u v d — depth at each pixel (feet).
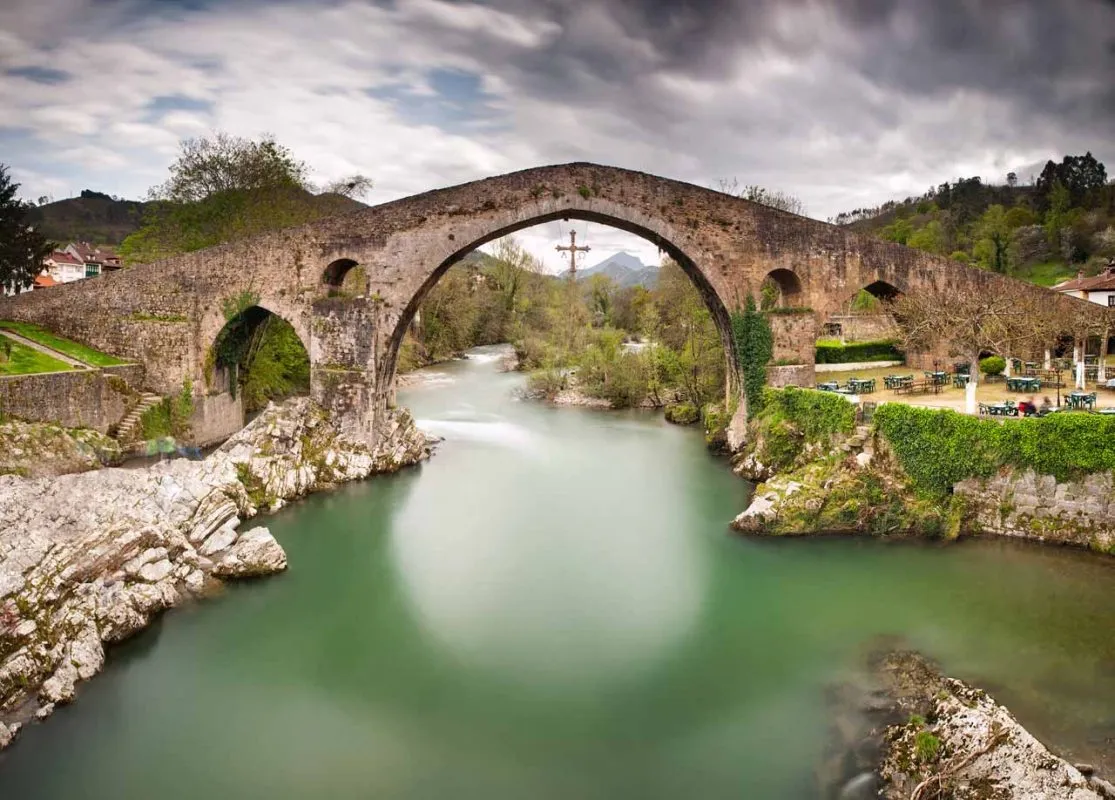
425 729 47.32
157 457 108.27
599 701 50.31
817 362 141.59
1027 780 36.86
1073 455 71.72
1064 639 56.13
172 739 46.06
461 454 124.36
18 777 42.32
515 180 112.78
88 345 118.62
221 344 119.34
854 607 63.05
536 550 79.71
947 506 77.66
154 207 152.97
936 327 101.40
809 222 114.32
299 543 81.35
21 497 64.95
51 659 50.55
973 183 391.45
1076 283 164.14
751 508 82.17
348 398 109.40
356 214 112.78
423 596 67.62
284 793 41.42
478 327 294.87
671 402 170.40
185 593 64.90
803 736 45.21
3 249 136.77
